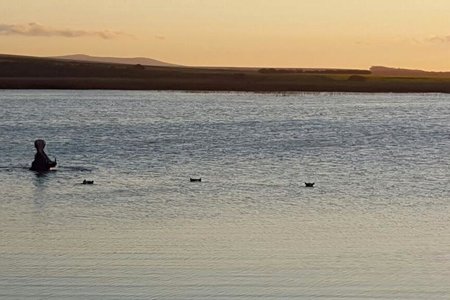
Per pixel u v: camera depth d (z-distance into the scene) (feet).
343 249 105.50
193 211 133.08
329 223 122.62
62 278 92.38
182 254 102.73
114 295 86.69
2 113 421.59
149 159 212.84
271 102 597.11
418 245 107.96
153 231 116.67
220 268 96.37
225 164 201.98
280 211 133.28
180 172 185.37
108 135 289.53
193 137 280.72
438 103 596.29
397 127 337.11
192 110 471.21
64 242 109.40
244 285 90.12
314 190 156.87
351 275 93.76
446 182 168.76
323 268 96.48
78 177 174.81
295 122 365.81
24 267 96.68
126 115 416.05
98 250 104.78
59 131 308.60
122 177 175.73
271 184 165.48
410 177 176.86
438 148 246.06
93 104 536.01
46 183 165.07
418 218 127.03
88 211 132.87
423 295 87.15
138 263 98.48
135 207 136.87
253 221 124.26
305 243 108.88
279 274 93.97
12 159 213.05
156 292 87.76
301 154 226.79
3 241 109.91
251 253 103.30
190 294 87.10
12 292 87.56
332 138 280.72
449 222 123.75
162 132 304.09
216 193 152.76
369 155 224.74
